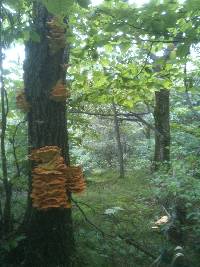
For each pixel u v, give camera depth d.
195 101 7.55
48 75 2.96
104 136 11.47
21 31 2.41
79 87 3.97
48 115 2.97
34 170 2.75
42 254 2.95
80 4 1.48
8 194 3.03
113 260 3.29
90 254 3.20
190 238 3.90
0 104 3.46
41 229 2.97
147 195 5.47
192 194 3.86
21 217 3.45
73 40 2.89
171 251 3.57
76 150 8.06
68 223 3.06
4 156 2.99
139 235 3.99
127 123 11.20
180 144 6.16
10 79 3.52
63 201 2.69
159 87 3.76
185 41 2.40
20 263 2.89
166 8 2.16
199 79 4.79
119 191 6.21
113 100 4.08
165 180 4.22
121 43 2.79
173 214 4.14
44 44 2.92
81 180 2.86
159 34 2.47
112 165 10.52
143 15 2.24
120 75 3.71
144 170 8.47
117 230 4.03
